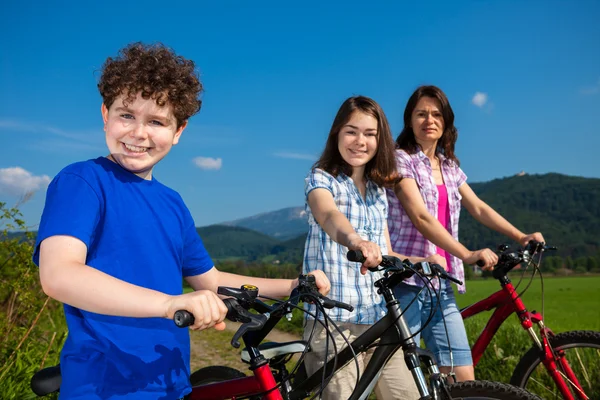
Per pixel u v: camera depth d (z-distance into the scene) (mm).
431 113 3848
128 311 1524
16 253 5352
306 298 1916
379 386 2881
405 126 3973
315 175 2969
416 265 2363
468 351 3561
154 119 1865
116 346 1782
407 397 2840
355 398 2418
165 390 1841
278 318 1938
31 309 5465
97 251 1793
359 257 2271
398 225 3771
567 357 4203
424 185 3764
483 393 2266
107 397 1748
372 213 3074
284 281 2229
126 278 1818
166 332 1894
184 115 1940
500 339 5375
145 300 1524
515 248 3824
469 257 3318
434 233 3455
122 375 1774
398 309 2363
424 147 3945
